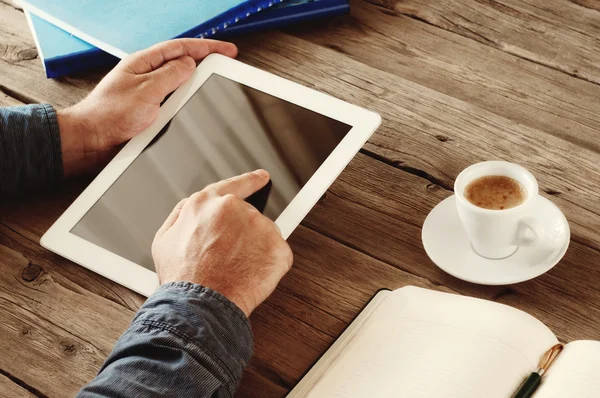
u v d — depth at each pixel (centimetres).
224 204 86
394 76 112
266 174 93
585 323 83
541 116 104
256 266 84
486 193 84
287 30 122
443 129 104
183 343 75
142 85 103
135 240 93
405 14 121
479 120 105
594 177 96
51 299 93
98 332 89
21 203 103
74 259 93
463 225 88
